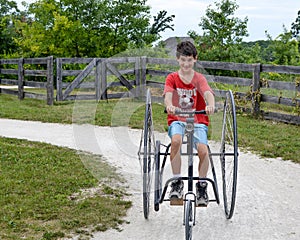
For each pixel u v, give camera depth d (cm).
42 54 2020
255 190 584
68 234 437
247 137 872
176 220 484
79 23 1830
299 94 1011
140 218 485
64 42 1844
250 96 1088
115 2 1850
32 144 806
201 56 1516
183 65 441
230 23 1561
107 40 1850
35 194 538
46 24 1912
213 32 1570
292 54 1582
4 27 2580
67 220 466
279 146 809
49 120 1055
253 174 654
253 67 1077
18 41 2186
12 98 1489
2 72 1602
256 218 493
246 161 718
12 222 454
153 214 497
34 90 1761
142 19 1819
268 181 624
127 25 1825
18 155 715
